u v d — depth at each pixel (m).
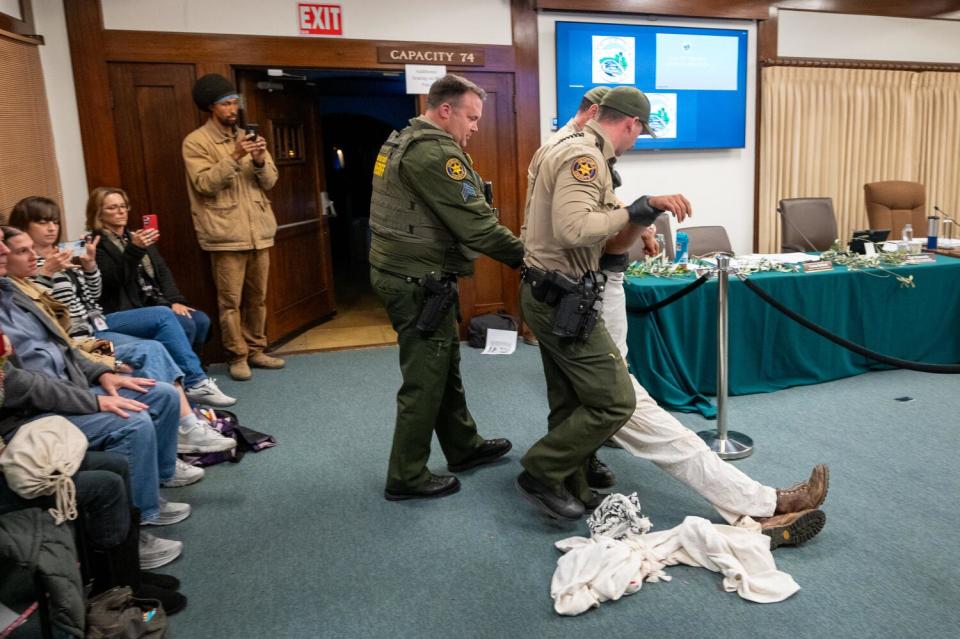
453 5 4.68
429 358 2.44
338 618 1.94
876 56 5.83
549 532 2.37
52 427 1.79
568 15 4.97
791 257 4.07
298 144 5.16
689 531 2.12
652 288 3.36
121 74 4.16
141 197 4.29
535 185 2.25
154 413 2.39
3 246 2.08
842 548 2.20
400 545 2.32
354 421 3.47
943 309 4.02
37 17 3.98
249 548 2.32
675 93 5.25
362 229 9.20
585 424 2.23
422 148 2.25
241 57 4.32
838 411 3.39
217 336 4.55
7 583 1.71
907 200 5.30
